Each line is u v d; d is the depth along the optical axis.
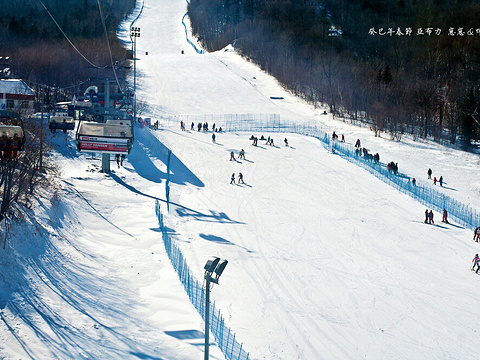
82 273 27.48
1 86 62.97
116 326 22.80
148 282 28.73
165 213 43.22
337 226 44.56
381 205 51.72
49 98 84.88
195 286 28.86
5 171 27.58
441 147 81.06
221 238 39.00
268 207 48.59
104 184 49.06
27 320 20.55
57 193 38.66
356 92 101.44
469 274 35.78
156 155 60.78
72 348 19.84
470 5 141.50
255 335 24.83
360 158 68.12
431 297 31.47
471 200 56.31
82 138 37.47
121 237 36.19
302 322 26.89
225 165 62.91
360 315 28.38
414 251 39.78
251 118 92.94
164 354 21.09
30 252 25.75
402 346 25.44
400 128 89.25
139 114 87.75
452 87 100.12
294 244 39.25
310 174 61.19
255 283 31.19
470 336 26.94
